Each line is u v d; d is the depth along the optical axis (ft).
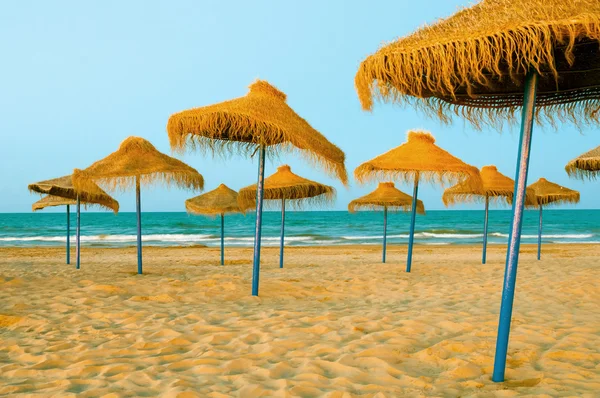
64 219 232.32
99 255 59.88
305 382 8.93
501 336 8.80
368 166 25.59
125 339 12.62
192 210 41.42
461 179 25.68
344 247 84.17
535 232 135.64
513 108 9.50
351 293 21.08
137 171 24.93
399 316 15.21
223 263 42.11
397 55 7.41
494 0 8.04
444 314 15.38
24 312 15.92
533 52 6.63
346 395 8.23
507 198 38.91
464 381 8.97
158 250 71.87
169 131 17.34
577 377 9.04
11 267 35.47
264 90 18.93
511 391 8.33
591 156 18.85
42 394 8.49
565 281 22.72
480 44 6.81
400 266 34.47
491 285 22.72
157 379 9.29
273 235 124.16
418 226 165.99
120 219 227.40
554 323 13.80
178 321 14.64
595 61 7.93
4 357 11.13
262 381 9.11
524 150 7.78
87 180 24.89
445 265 34.76
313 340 12.22
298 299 19.63
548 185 43.88
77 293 19.52
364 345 11.63
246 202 35.42
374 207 43.91
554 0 7.04
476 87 8.82
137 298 18.61
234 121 16.58
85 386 8.99
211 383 9.05
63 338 12.77
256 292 19.72
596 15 6.25
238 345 11.83
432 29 7.99
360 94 8.04
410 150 27.04
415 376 9.35
